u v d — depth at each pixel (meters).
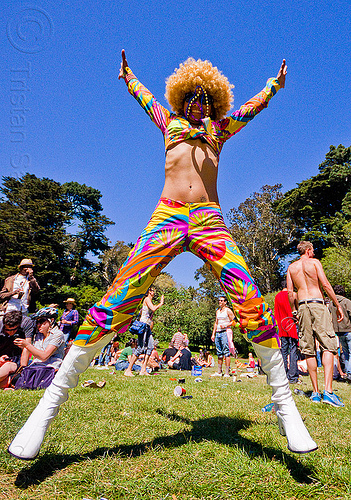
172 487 1.67
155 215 2.17
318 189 40.91
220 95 2.60
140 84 2.62
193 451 2.12
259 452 2.13
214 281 40.16
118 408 3.36
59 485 1.67
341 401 4.02
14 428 2.36
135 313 2.03
